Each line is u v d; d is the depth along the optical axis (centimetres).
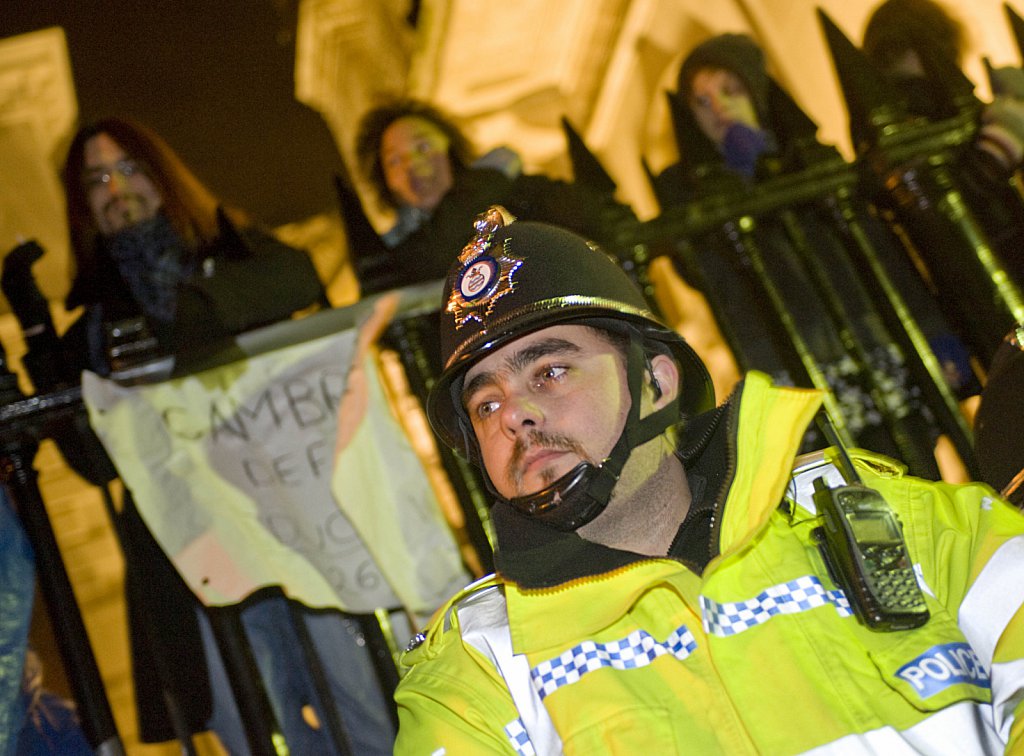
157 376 299
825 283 340
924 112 387
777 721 104
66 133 480
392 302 310
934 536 114
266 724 281
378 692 291
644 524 120
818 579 112
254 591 294
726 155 422
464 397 124
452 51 509
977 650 108
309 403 299
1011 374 161
